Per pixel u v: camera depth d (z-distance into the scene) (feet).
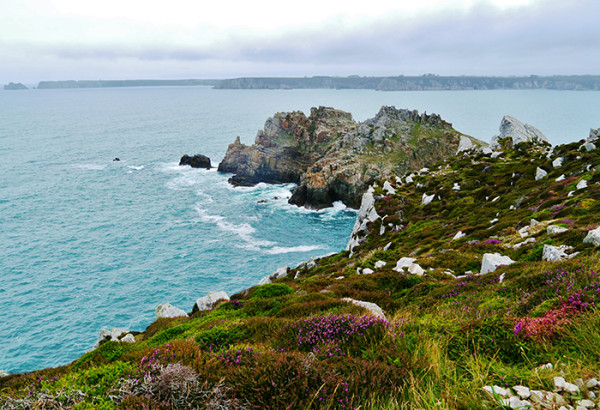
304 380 18.58
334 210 454.40
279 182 572.51
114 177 568.82
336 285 77.46
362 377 19.29
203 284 273.13
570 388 15.20
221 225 393.29
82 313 236.43
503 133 419.54
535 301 31.63
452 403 15.71
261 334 38.19
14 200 451.12
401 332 25.36
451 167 318.24
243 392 18.53
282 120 633.20
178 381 18.21
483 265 74.13
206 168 636.89
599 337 18.30
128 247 334.24
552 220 95.30
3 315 232.94
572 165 169.99
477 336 22.97
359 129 566.36
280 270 187.21
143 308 242.58
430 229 170.91
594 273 31.22
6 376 62.34
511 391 15.89
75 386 18.98
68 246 333.42
